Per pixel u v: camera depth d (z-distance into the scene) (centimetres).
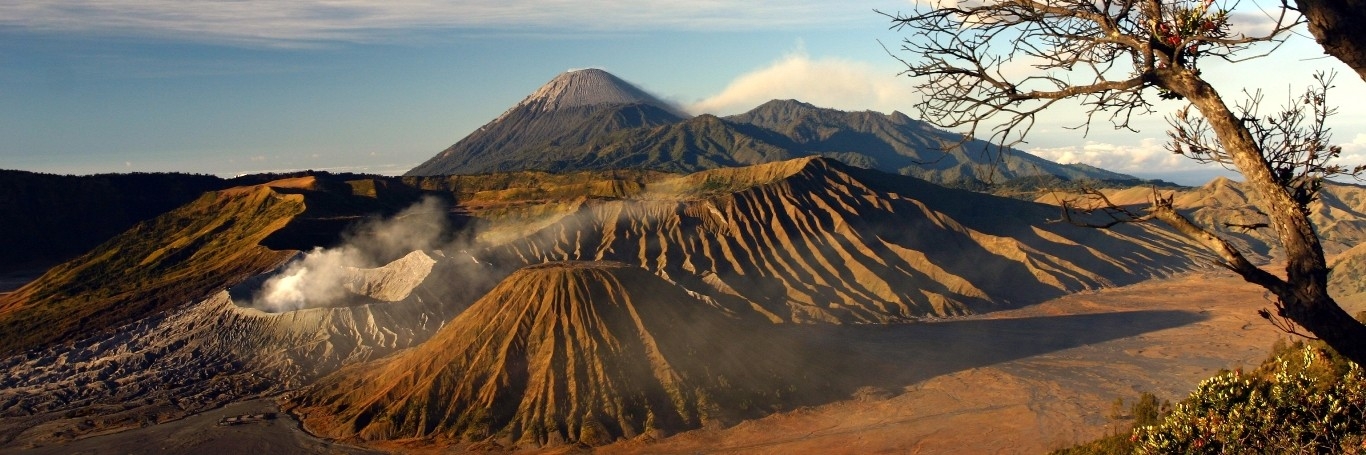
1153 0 849
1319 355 1766
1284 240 798
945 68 882
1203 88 813
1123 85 847
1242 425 1546
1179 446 1680
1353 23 742
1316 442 1455
